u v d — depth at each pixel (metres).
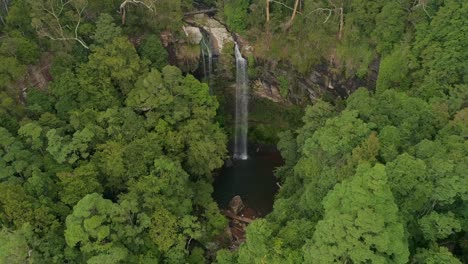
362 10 60.06
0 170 45.50
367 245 32.97
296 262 37.78
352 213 33.91
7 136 47.47
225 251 44.94
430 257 36.50
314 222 43.25
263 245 38.81
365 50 63.25
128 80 59.19
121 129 54.56
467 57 52.75
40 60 59.31
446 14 52.84
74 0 57.53
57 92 55.84
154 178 49.19
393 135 43.72
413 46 57.38
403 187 39.28
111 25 59.12
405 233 37.31
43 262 40.25
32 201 43.44
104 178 51.97
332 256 34.16
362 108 48.56
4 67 52.91
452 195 38.03
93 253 41.47
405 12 57.56
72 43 59.66
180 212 50.22
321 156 49.19
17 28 58.81
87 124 53.12
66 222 41.16
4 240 38.34
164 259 47.12
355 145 45.50
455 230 40.19
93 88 57.03
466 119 45.81
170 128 57.12
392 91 51.38
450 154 40.97
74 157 50.16
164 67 58.69
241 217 63.00
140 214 45.62
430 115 48.41
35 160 48.56
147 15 65.50
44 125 52.50
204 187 59.84
